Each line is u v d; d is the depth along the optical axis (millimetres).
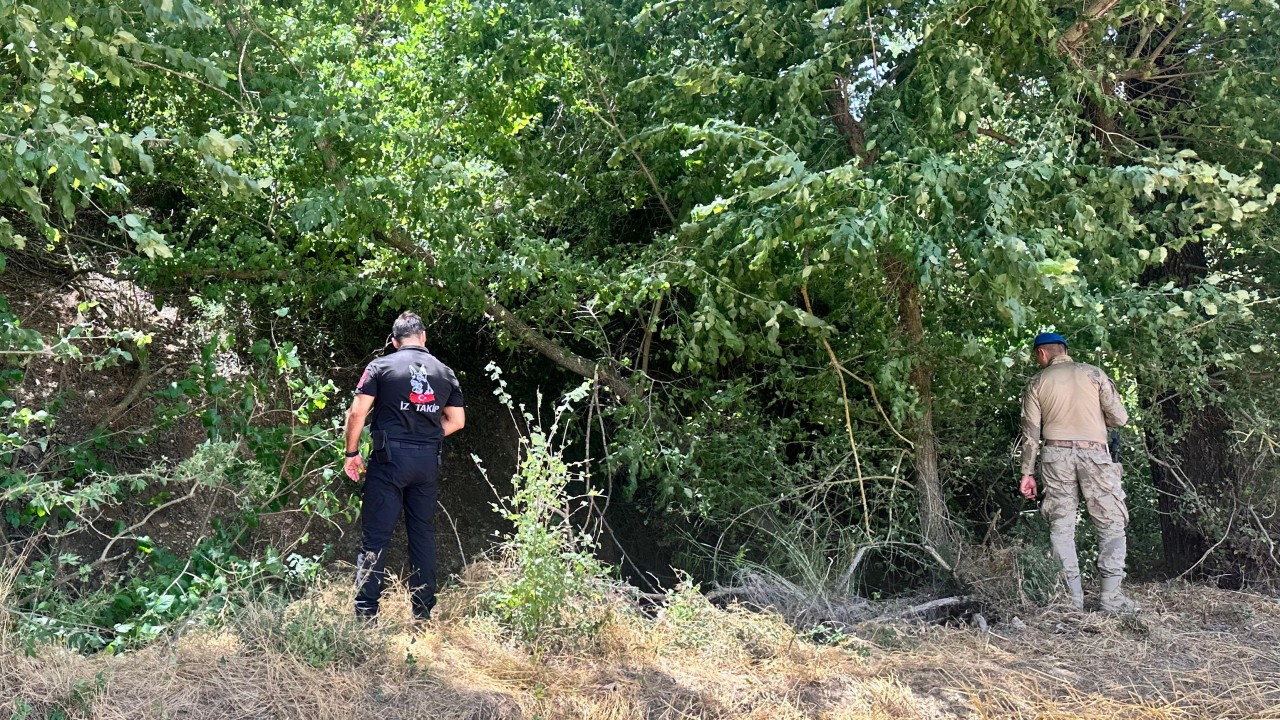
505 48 6438
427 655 4324
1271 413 6719
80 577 4758
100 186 3865
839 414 6707
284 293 6402
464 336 8383
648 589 7465
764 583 5844
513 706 3943
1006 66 6430
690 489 6547
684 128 5805
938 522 6574
